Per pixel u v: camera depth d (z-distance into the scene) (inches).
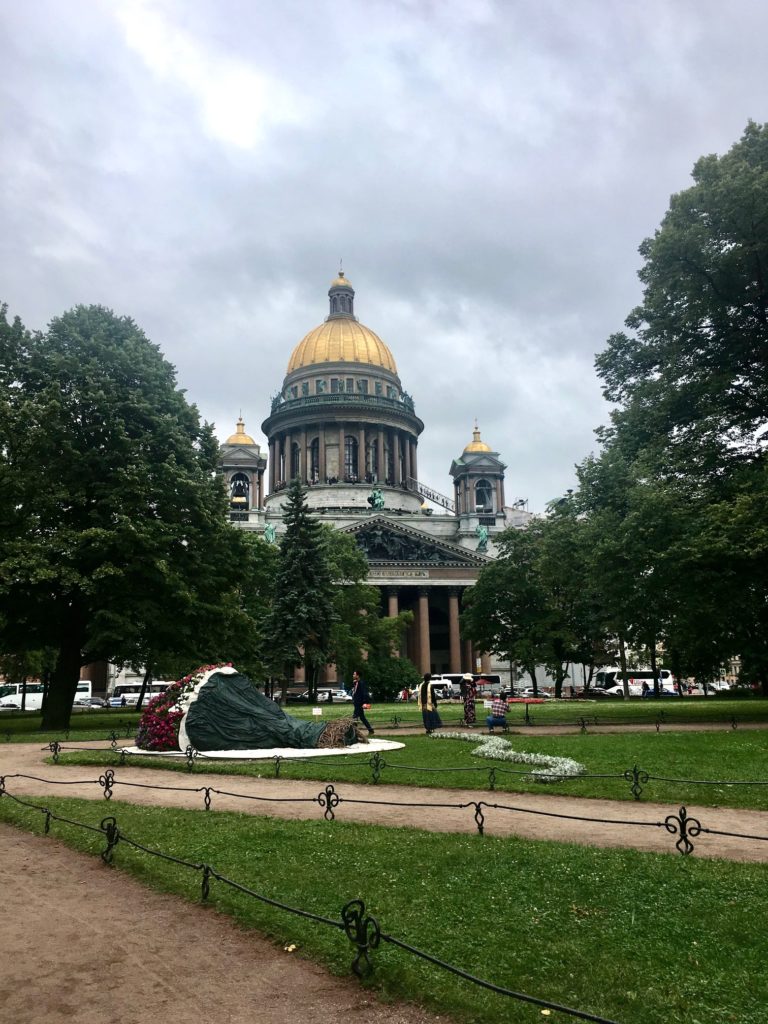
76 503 1770.4
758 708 1947.6
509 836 581.6
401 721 1964.8
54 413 1696.6
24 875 514.0
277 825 621.9
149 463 1822.1
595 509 1972.2
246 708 1175.6
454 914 408.8
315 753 1102.4
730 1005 307.9
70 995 334.3
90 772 971.9
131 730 1620.3
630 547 1702.8
